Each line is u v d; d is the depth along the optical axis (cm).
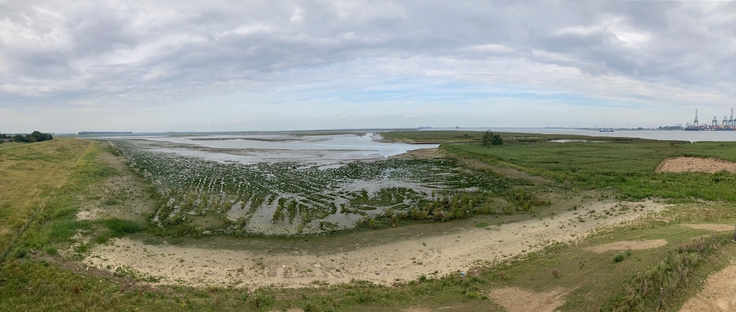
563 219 2541
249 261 1970
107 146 9862
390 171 4950
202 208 2903
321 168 5303
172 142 13262
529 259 1855
